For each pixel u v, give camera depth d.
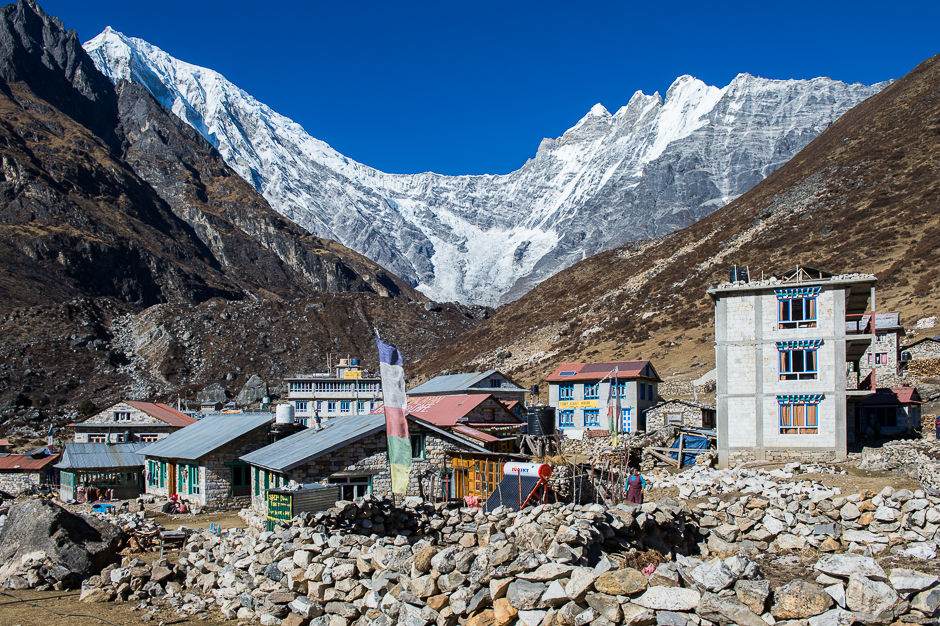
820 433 44.75
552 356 121.94
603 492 32.19
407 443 23.00
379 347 23.53
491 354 148.50
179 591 21.67
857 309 53.56
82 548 24.12
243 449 43.69
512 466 26.89
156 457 49.47
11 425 135.50
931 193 115.62
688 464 47.31
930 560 18.44
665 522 20.59
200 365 187.00
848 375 53.41
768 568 19.53
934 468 31.77
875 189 129.75
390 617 16.97
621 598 15.21
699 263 138.25
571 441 60.41
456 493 34.62
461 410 56.72
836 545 20.14
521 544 17.22
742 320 46.97
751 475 38.44
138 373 178.38
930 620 14.28
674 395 75.62
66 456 52.03
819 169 156.75
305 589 18.69
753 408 46.09
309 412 110.31
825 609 14.70
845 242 113.81
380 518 21.34
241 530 26.47
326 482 33.19
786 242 126.25
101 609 20.59
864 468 39.44
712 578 15.28
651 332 112.12
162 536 28.23
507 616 15.57
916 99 163.00
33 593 22.41
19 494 53.34
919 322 76.31
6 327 185.75
